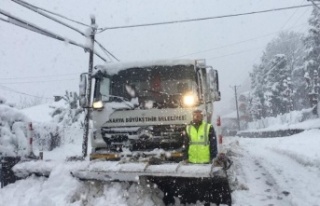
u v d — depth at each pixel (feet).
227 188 19.51
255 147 56.90
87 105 26.03
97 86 25.84
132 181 18.95
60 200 19.38
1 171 24.63
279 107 170.19
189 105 23.45
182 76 24.52
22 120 48.88
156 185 20.24
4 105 48.44
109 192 19.25
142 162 19.89
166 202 20.79
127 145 23.98
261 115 198.29
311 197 20.66
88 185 19.90
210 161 20.13
